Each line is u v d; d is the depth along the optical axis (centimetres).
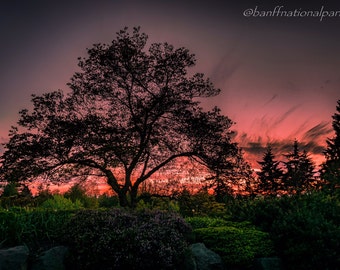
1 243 796
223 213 1558
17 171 1647
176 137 1872
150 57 1838
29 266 750
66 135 1650
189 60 1817
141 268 780
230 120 1811
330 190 1127
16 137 1678
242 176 1806
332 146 3184
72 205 1611
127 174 1811
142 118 1806
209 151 1808
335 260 752
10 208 1006
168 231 855
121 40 1814
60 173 1741
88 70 1820
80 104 1784
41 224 891
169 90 1806
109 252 784
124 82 1802
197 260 809
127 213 937
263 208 1072
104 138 1695
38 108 1705
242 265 832
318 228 821
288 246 829
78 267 773
